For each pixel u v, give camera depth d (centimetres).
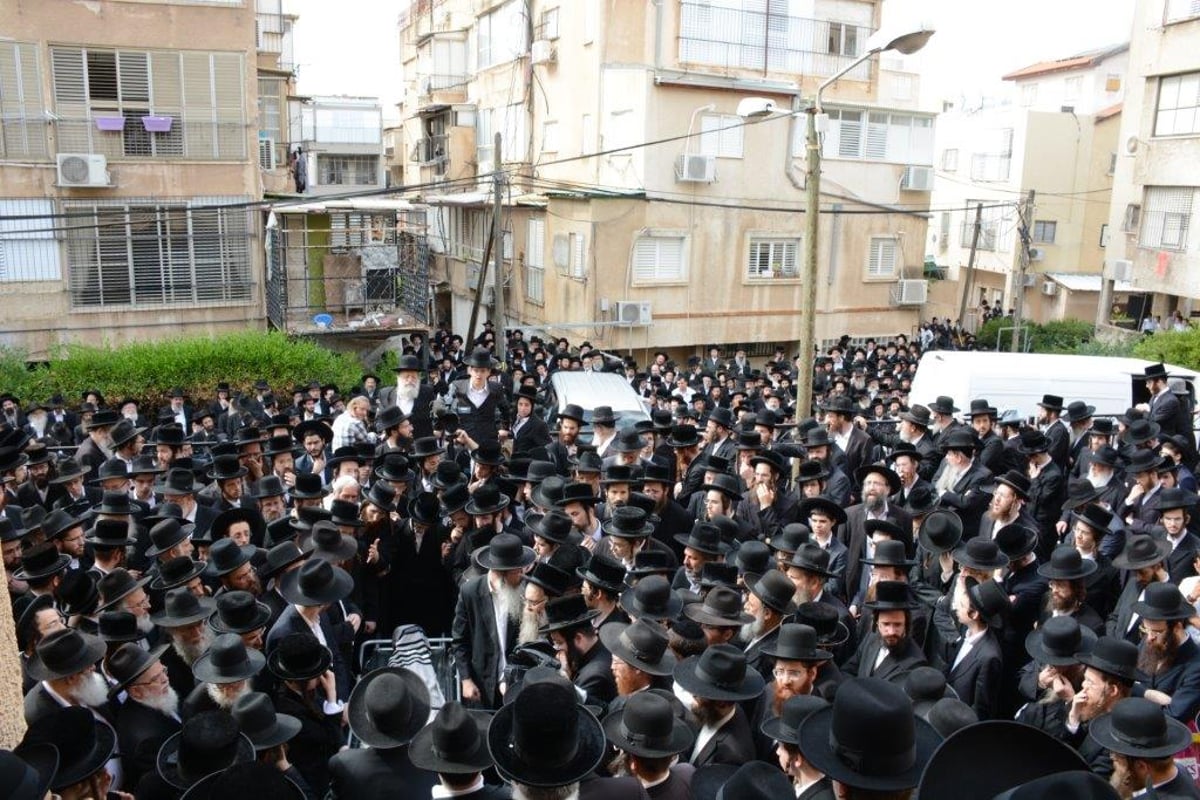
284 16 3934
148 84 2242
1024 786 234
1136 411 1364
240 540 773
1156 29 2830
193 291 2358
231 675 503
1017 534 727
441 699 616
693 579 725
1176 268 2803
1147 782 443
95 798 445
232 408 1655
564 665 573
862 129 2936
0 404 1555
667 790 436
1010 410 1489
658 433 1179
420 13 4528
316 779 525
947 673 636
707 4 2775
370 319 2569
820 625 585
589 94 2859
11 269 2180
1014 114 3906
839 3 2917
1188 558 841
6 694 365
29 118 2147
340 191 4041
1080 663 539
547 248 2889
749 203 2797
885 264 3069
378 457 983
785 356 2958
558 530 700
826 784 420
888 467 984
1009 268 3941
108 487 958
